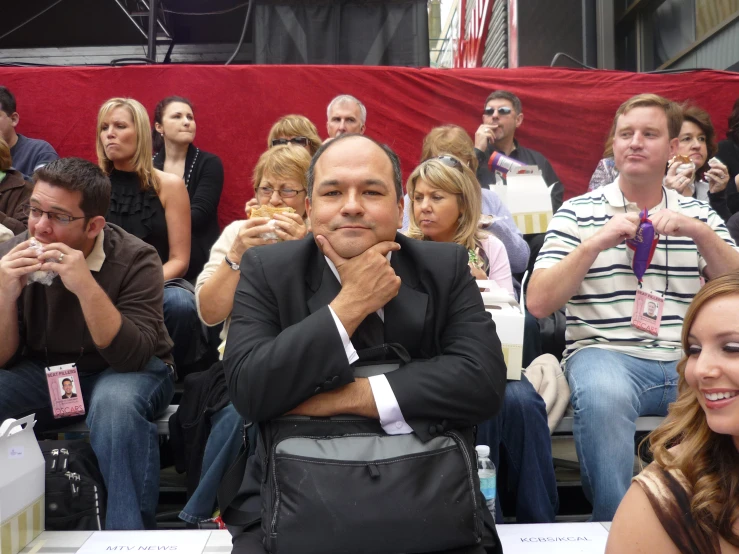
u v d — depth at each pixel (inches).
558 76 166.7
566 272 94.5
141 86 162.7
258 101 163.6
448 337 65.3
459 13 369.1
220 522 86.1
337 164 62.4
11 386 94.9
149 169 132.6
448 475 57.1
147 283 99.0
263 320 64.4
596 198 104.0
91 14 276.1
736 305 47.9
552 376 99.3
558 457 131.0
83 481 85.2
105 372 97.0
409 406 59.7
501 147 159.3
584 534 76.6
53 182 92.0
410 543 54.7
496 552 61.7
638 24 240.4
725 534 47.7
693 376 49.2
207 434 92.1
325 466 56.0
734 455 49.7
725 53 211.6
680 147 153.9
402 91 165.5
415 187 110.2
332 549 54.2
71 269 88.9
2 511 70.7
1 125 152.3
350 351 60.5
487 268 110.7
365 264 60.4
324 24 226.4
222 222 164.2
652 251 95.4
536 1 242.1
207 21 281.9
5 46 287.7
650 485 49.8
